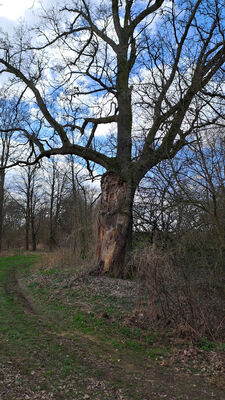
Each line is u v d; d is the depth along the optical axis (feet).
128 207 45.14
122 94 48.80
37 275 52.75
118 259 44.32
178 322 24.90
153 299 25.64
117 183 46.01
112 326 26.66
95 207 55.36
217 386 17.49
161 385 17.54
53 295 37.63
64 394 16.01
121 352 21.99
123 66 49.70
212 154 26.25
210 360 20.42
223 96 29.12
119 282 39.63
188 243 31.24
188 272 26.43
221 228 26.71
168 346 22.79
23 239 183.93
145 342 23.53
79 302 33.65
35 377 17.60
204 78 30.09
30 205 156.15
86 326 27.07
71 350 21.85
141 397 16.19
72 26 52.34
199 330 23.86
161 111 33.81
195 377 18.56
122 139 47.60
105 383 17.46
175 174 28.45
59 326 27.61
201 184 26.08
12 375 17.61
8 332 25.32
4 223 173.78
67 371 18.54
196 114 26.91
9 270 67.82
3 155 120.57
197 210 31.76
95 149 52.26
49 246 148.97
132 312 28.66
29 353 20.97
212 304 25.63
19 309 33.22
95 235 49.90
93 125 53.72
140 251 27.40
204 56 30.81
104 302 32.58
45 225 175.32
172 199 33.83
